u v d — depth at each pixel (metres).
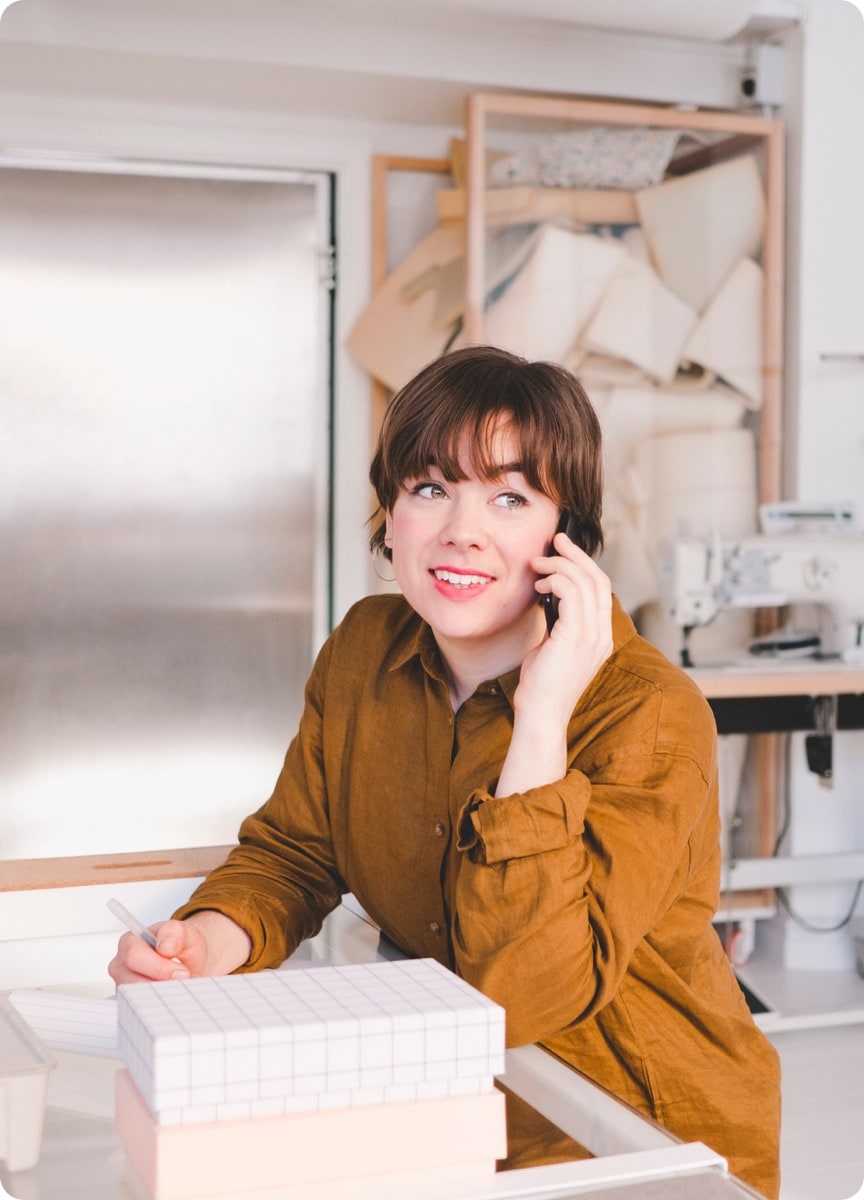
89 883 1.28
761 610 3.67
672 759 1.07
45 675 3.69
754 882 3.33
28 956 1.19
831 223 3.72
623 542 3.65
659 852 1.03
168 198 3.72
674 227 3.64
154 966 1.03
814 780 3.69
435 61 3.44
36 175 3.61
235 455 3.81
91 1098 0.84
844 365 3.75
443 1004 0.76
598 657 1.05
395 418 1.12
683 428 3.68
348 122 3.81
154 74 3.40
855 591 3.37
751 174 3.67
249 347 3.80
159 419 3.74
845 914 3.64
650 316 3.64
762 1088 1.14
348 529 3.86
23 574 3.66
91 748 3.74
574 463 1.10
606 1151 0.78
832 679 3.21
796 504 3.55
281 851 1.29
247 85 3.49
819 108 3.68
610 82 3.59
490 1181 0.73
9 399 3.64
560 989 0.97
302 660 3.89
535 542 1.09
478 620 1.10
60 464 3.68
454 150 3.85
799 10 3.62
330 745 1.28
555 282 3.58
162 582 3.77
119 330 3.70
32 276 3.63
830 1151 2.53
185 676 3.80
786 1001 3.30
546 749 1.02
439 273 3.80
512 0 3.20
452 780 1.16
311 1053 0.72
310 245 3.83
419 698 1.21
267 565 3.85
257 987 0.80
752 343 3.69
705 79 3.67
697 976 1.18
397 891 1.21
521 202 3.56
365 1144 0.72
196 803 3.83
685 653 3.33
